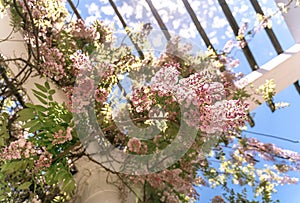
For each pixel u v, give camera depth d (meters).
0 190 1.45
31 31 1.98
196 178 1.75
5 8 1.97
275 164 2.07
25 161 1.38
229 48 2.50
